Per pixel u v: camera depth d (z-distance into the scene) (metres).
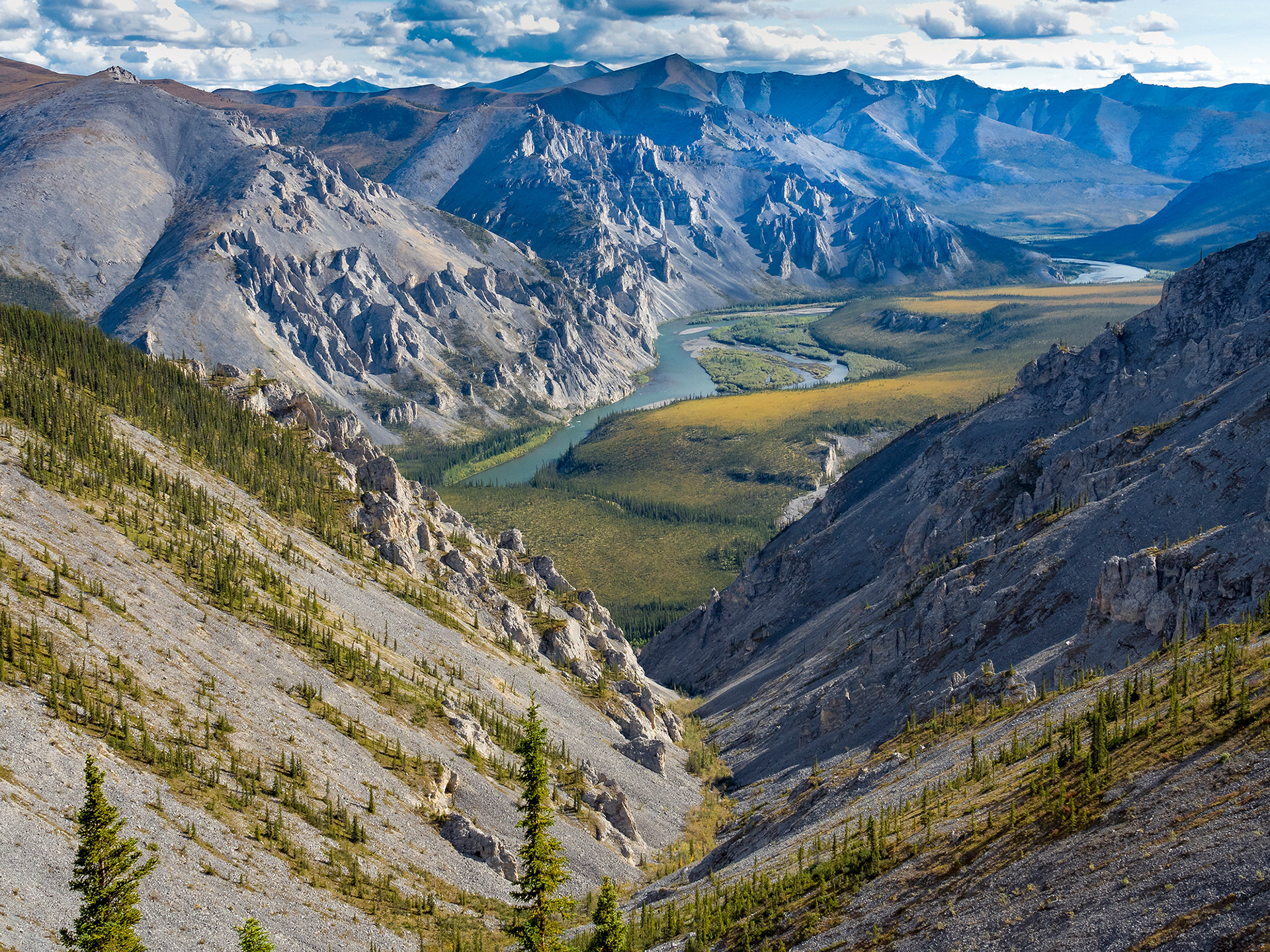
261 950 66.81
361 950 81.75
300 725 108.06
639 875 117.88
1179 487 127.31
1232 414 141.75
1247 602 98.50
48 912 66.25
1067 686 105.94
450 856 103.56
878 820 88.81
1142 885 56.81
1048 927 58.44
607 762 141.50
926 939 64.69
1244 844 54.62
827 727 140.75
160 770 87.88
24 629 93.69
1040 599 129.25
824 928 74.31
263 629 121.50
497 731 132.00
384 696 123.69
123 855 66.75
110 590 109.38
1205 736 68.12
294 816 93.88
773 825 110.44
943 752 100.81
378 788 106.12
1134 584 108.62
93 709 89.12
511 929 72.62
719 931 82.12
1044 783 75.44
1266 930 47.75
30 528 112.75
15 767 77.06
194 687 102.94
